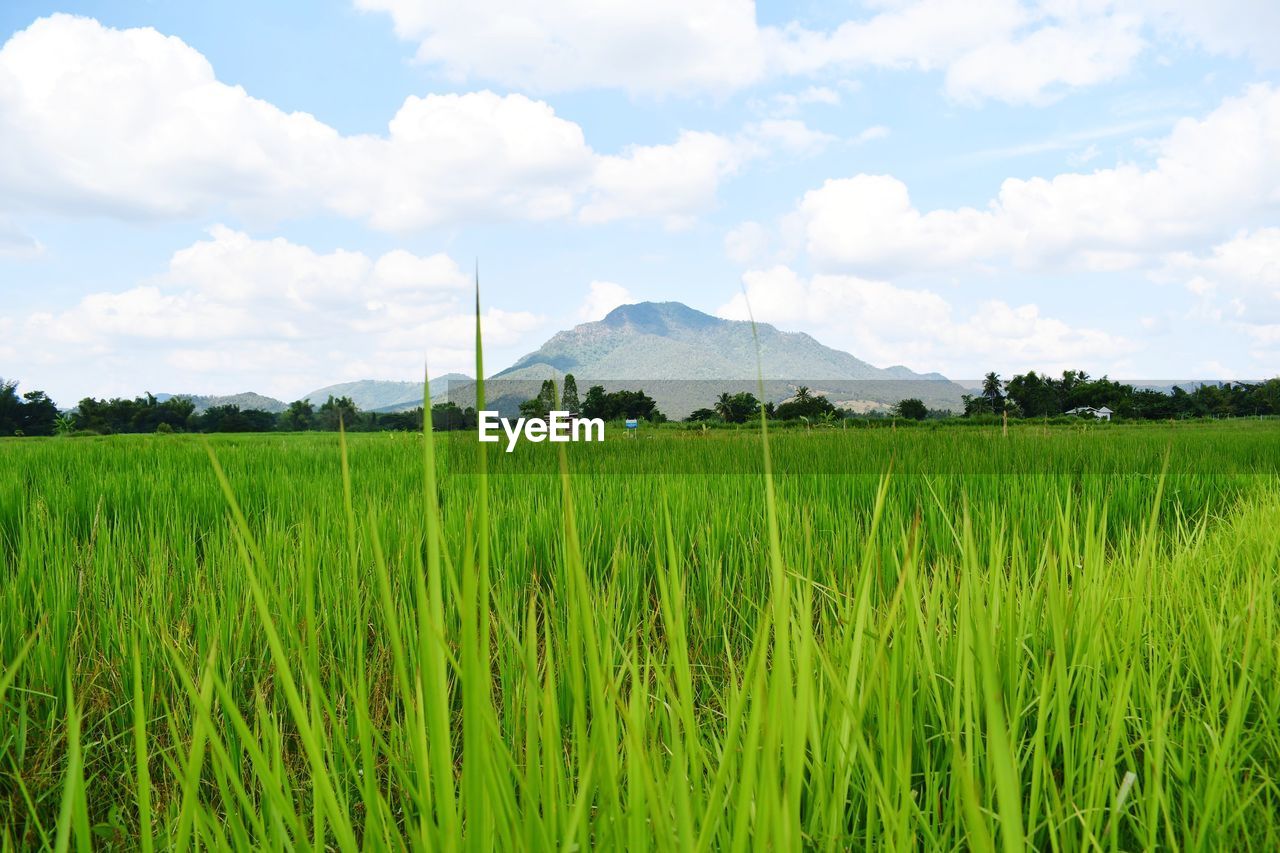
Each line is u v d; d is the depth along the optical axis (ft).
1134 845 5.89
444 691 2.90
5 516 19.38
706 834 3.24
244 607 12.26
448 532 15.51
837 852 4.58
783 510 18.06
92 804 8.43
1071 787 5.69
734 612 13.67
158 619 11.35
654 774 4.12
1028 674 7.50
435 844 3.48
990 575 7.82
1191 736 6.30
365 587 13.76
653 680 9.16
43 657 10.39
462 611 2.70
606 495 21.71
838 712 5.09
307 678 3.96
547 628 4.03
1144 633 8.43
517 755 5.74
